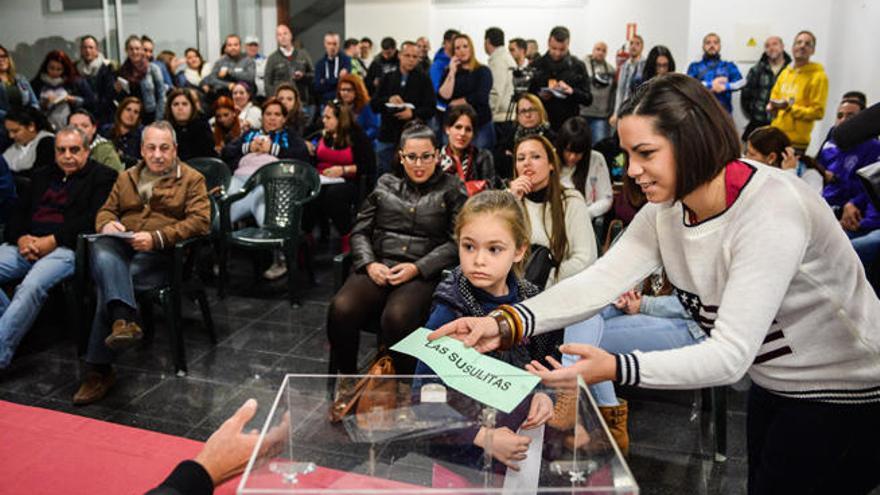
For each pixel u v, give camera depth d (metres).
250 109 5.82
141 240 3.03
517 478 0.93
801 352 1.16
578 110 5.81
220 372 3.12
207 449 0.93
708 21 7.40
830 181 3.79
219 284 4.09
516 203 1.55
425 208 2.93
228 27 10.09
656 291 2.54
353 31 9.63
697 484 2.28
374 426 0.97
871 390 1.15
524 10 8.78
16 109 4.46
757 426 1.34
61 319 3.75
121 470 1.16
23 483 1.11
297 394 0.97
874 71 5.80
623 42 8.34
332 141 5.02
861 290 1.15
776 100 5.70
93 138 4.43
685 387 1.04
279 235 4.09
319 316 3.86
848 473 1.21
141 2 8.81
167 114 4.84
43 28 7.94
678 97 1.02
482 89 5.65
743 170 1.07
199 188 3.32
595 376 1.06
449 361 1.14
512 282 1.60
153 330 3.53
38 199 3.36
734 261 1.06
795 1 7.08
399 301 2.68
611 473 0.78
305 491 0.71
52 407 2.79
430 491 0.77
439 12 9.20
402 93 5.68
